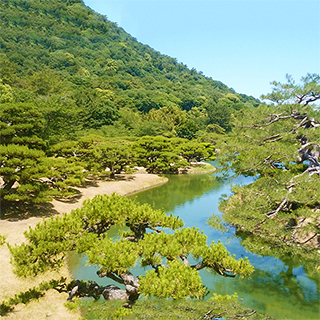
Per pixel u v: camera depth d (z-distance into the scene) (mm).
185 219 30781
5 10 177500
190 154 64500
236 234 26188
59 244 12609
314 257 15992
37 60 141750
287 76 20047
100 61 183125
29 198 26031
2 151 23562
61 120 46625
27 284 16719
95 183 42594
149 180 48875
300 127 18562
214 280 19141
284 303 16562
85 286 14852
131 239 16062
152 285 11281
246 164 20312
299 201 17125
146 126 81688
